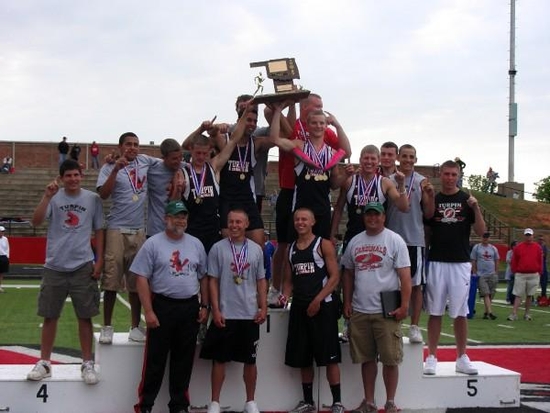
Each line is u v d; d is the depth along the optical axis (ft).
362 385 25.71
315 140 25.49
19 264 95.20
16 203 117.19
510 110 148.77
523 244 54.44
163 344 22.99
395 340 23.89
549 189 180.75
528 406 26.48
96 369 24.75
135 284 24.73
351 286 24.91
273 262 26.81
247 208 25.57
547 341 42.93
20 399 23.65
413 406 25.93
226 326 23.53
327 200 25.55
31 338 40.04
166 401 24.39
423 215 26.32
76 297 23.93
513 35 147.54
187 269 23.12
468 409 26.00
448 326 50.11
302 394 25.31
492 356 36.96
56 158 142.51
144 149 135.54
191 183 24.67
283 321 25.23
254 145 26.00
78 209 23.95
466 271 26.18
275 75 25.49
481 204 132.87
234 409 24.86
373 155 25.09
